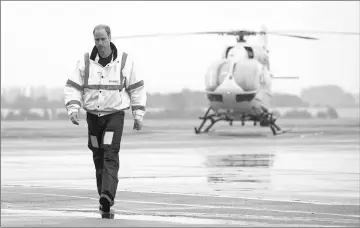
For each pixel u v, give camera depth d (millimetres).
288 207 21359
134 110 20875
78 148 52906
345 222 18172
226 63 75688
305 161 39531
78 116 20625
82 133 80312
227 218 18891
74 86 20750
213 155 44531
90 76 20641
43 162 40469
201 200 23188
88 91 20703
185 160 40750
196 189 26625
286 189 26500
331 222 18172
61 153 47688
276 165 37125
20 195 24953
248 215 19500
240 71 74688
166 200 23203
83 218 18859
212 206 21641
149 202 22625
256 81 74688
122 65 20672
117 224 17500
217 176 31594
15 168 36688
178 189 26688
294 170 34281
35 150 50844
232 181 29422
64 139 66688
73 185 28672
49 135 75250
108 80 20609
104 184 19984
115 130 20453
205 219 18656
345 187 27109
